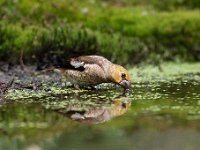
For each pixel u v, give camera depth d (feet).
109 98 52.49
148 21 80.79
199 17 82.43
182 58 78.74
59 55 67.82
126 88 55.93
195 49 79.66
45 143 38.45
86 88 57.93
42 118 44.62
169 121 43.47
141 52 75.72
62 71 57.72
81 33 72.23
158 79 64.44
